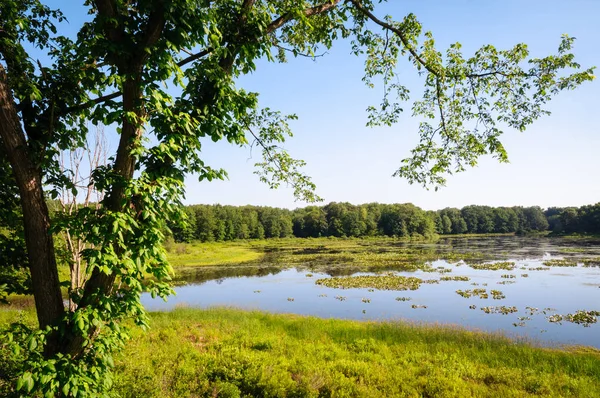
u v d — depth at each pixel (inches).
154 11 146.9
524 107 246.5
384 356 413.4
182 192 164.6
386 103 303.4
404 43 260.1
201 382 289.3
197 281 1299.2
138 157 148.8
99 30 144.3
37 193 146.0
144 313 144.8
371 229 4690.0
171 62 146.5
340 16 257.9
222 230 4060.0
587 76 213.9
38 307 142.4
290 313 753.0
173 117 152.8
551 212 6496.1
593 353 465.4
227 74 173.9
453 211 5885.8
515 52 236.8
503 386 323.3
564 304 823.7
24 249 195.9
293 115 273.1
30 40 190.1
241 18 177.2
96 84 196.4
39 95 154.4
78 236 135.3
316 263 1798.7
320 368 349.1
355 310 804.0
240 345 438.9
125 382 245.9
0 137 155.0
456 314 751.1
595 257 1775.3
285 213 5679.1
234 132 177.5
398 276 1279.5
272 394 281.9
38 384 123.7
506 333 578.2
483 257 1913.1
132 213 144.6
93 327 147.3
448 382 320.5
